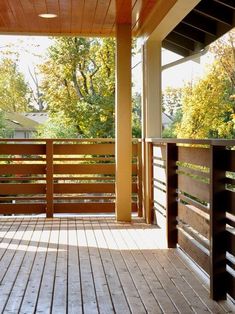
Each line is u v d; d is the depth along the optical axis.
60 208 6.99
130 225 6.33
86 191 7.06
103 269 4.25
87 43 11.74
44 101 12.52
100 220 6.68
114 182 7.16
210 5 5.58
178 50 6.92
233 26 5.57
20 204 6.96
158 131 6.59
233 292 3.30
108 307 3.33
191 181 4.33
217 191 3.43
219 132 7.40
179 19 5.40
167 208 5.04
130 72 6.49
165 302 3.43
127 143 6.54
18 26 6.55
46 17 6.06
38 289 3.70
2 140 6.98
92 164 7.07
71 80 11.80
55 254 4.78
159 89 6.58
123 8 5.62
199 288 3.74
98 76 11.70
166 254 4.78
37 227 6.19
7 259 4.58
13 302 3.42
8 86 12.84
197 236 4.27
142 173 6.88
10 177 6.99
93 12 5.81
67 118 11.56
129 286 3.79
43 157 7.11
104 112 11.45
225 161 3.37
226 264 3.46
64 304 3.38
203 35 6.59
